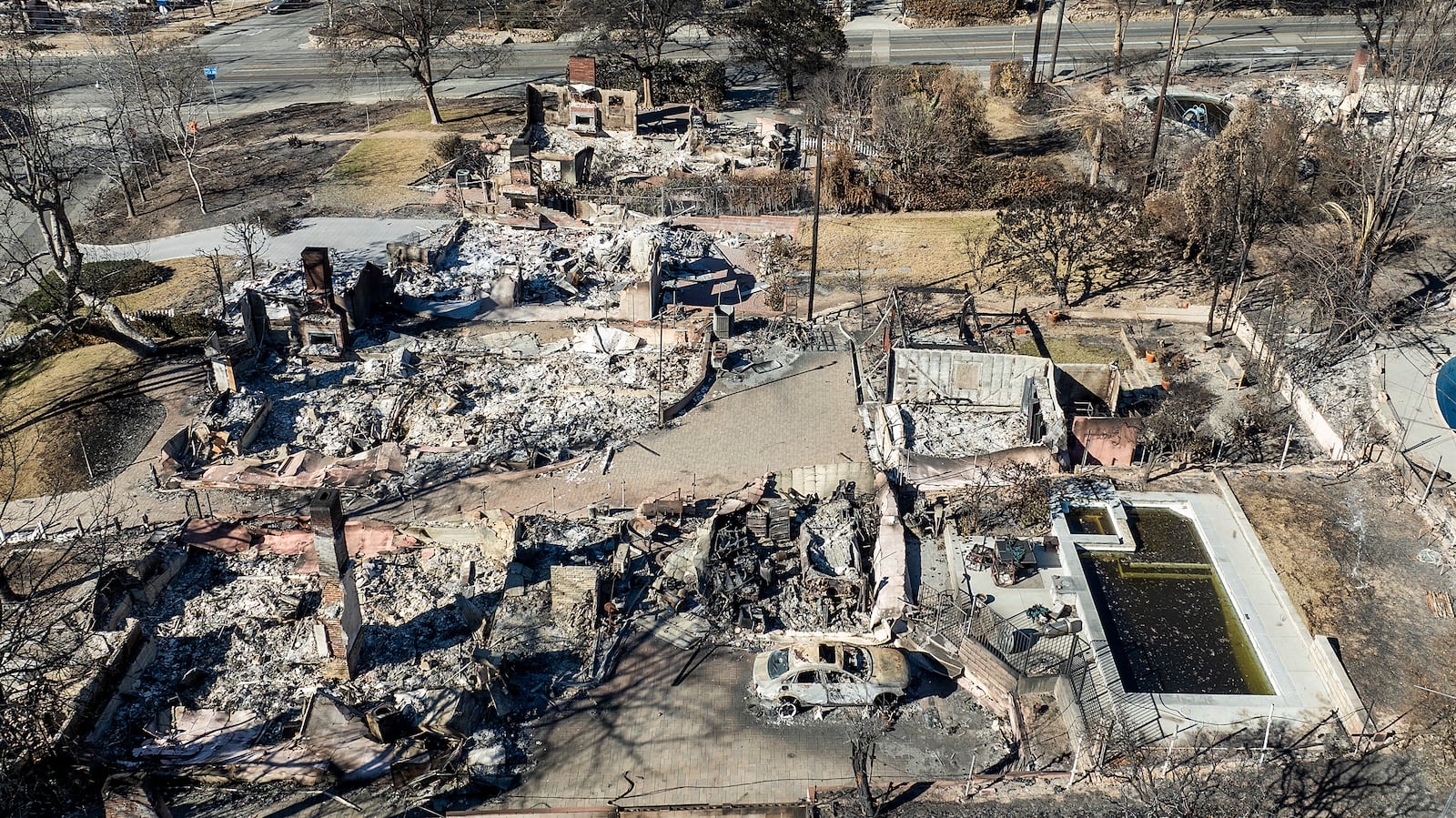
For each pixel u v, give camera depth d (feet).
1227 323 210.18
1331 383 189.67
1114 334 209.67
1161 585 149.89
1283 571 148.46
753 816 118.62
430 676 138.41
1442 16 237.66
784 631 143.33
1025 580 149.38
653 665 139.54
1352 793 118.83
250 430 180.24
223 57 405.59
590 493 166.09
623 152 303.07
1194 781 119.75
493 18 427.74
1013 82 337.52
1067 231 213.46
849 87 303.07
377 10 329.31
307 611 148.77
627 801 123.34
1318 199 239.30
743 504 160.15
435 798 124.06
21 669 132.98
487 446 178.09
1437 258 225.35
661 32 332.19
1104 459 171.22
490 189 272.10
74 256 209.56
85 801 125.59
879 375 193.77
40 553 155.53
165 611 150.20
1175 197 240.32
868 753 127.54
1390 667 133.69
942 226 253.85
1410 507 159.63
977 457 166.40
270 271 237.04
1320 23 384.88
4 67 298.15
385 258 241.55
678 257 237.25
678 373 196.24
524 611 144.97
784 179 268.82
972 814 119.14
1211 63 355.97
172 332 210.59
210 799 125.39
